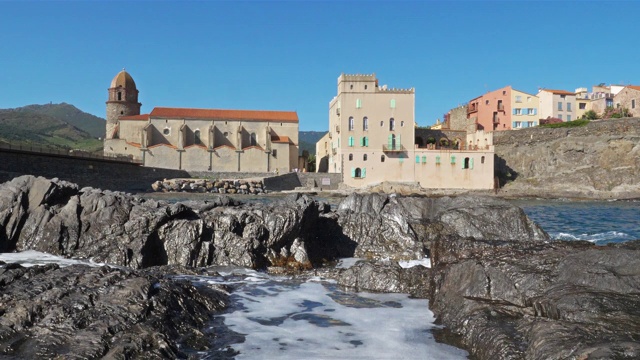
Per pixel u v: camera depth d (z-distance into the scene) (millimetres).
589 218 51312
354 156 94500
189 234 24719
